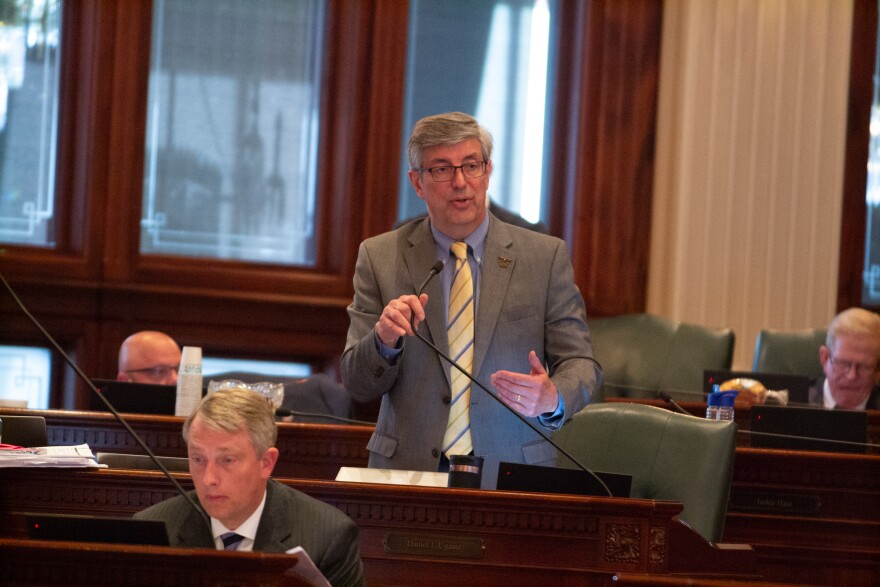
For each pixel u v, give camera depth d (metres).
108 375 22.25
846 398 17.27
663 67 23.80
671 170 23.78
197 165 23.20
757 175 23.67
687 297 23.45
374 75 23.48
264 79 23.52
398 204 23.70
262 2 23.48
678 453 11.66
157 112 23.00
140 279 22.62
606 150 23.69
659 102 23.83
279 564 6.98
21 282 21.81
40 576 7.12
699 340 20.16
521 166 24.22
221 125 23.33
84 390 22.14
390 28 23.53
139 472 9.88
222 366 22.92
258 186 23.47
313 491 9.64
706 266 23.48
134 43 22.59
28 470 9.92
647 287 23.84
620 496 9.74
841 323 17.28
